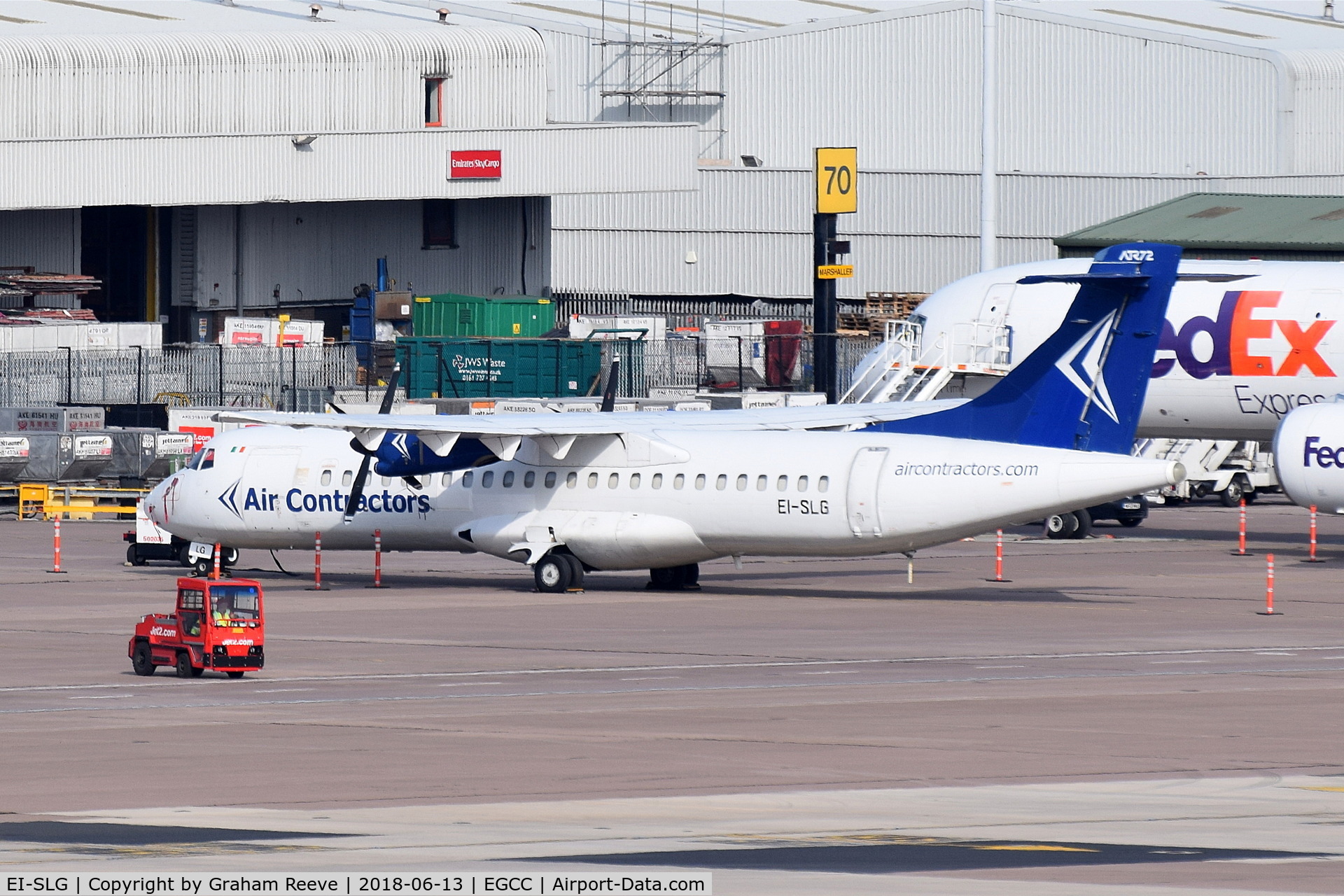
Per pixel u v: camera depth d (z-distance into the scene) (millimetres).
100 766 67812
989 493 122875
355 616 122625
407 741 73625
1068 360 123750
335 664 99250
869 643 107562
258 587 95000
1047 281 123562
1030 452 123562
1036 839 54031
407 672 95750
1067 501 121438
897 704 84000
